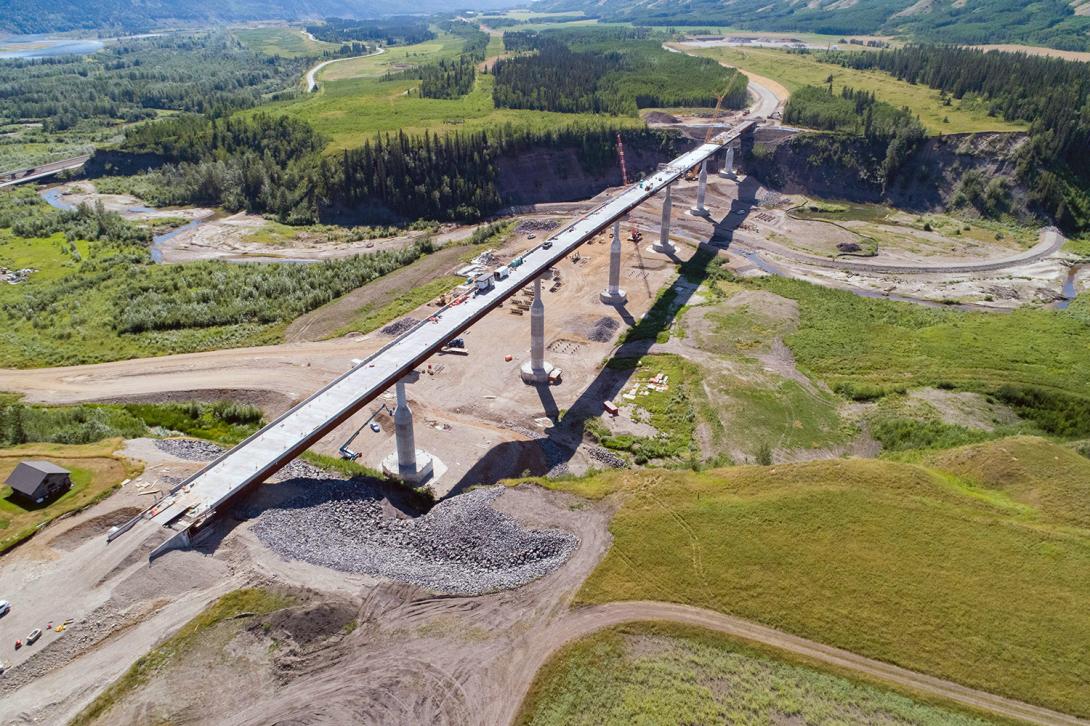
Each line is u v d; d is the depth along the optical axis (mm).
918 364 102750
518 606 54562
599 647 51219
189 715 44750
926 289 132625
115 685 45906
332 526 62000
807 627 53312
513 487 68750
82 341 106375
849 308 121812
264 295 123562
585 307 121188
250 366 99438
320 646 50000
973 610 54344
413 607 53625
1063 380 97312
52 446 73250
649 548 60531
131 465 69312
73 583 52625
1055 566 57938
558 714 46219
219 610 51188
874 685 48938
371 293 124562
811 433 87500
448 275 132750
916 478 68125
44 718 43719
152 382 94875
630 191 126250
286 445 64125
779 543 60906
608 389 96938
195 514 57750
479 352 105312
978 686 48906
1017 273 140875
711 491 67688
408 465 76812
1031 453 71812
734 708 46781
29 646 47781
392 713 45719
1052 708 47562
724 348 107250
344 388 69562
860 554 59562
